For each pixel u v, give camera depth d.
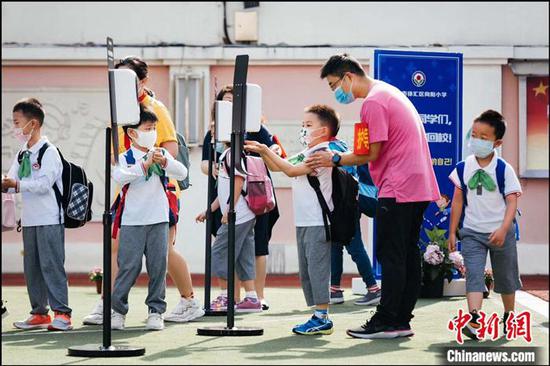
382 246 9.30
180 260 10.80
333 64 9.46
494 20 20.55
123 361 8.07
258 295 12.45
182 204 20.33
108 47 8.55
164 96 20.53
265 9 20.69
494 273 9.80
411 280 9.43
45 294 10.31
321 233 9.45
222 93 11.93
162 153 9.87
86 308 12.57
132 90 8.54
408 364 7.88
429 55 13.99
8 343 9.17
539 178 20.34
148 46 20.45
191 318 10.94
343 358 8.16
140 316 11.48
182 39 20.70
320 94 20.50
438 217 13.96
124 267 9.93
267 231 12.57
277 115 20.50
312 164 9.28
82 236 20.53
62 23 20.67
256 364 7.85
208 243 11.79
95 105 20.53
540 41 20.52
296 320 11.05
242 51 20.41
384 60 13.90
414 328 10.16
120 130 10.35
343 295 14.21
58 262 10.12
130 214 9.87
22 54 20.45
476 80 20.30
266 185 11.63
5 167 20.50
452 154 14.08
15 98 20.53
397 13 20.59
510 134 20.36
